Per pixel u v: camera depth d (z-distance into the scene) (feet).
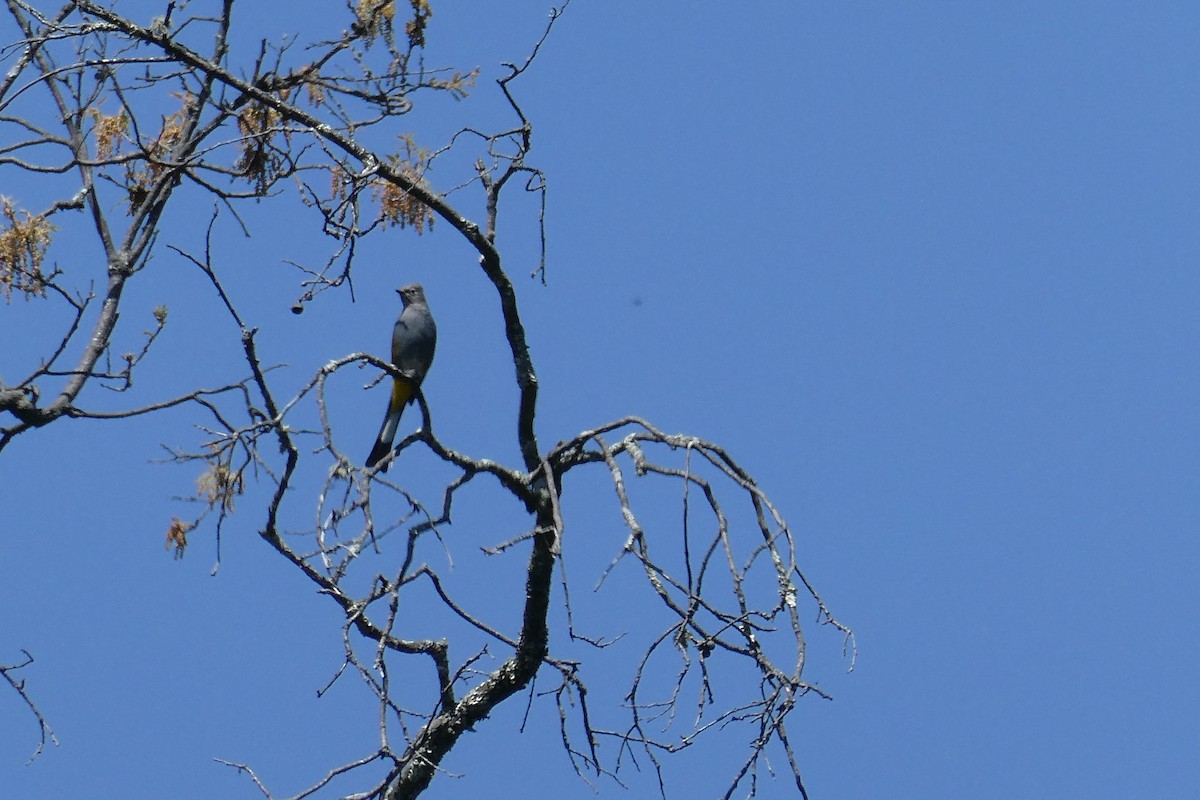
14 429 42.11
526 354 42.16
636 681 31.65
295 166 40.65
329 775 31.94
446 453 38.40
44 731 40.22
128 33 41.34
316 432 36.45
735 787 29.25
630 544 30.12
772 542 31.37
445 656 41.47
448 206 40.88
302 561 37.76
